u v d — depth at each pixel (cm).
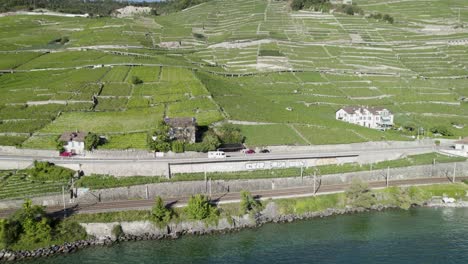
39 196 13675
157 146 15938
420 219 14275
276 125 19275
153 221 12950
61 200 13800
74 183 14288
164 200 14200
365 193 14875
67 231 12494
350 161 17050
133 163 15012
